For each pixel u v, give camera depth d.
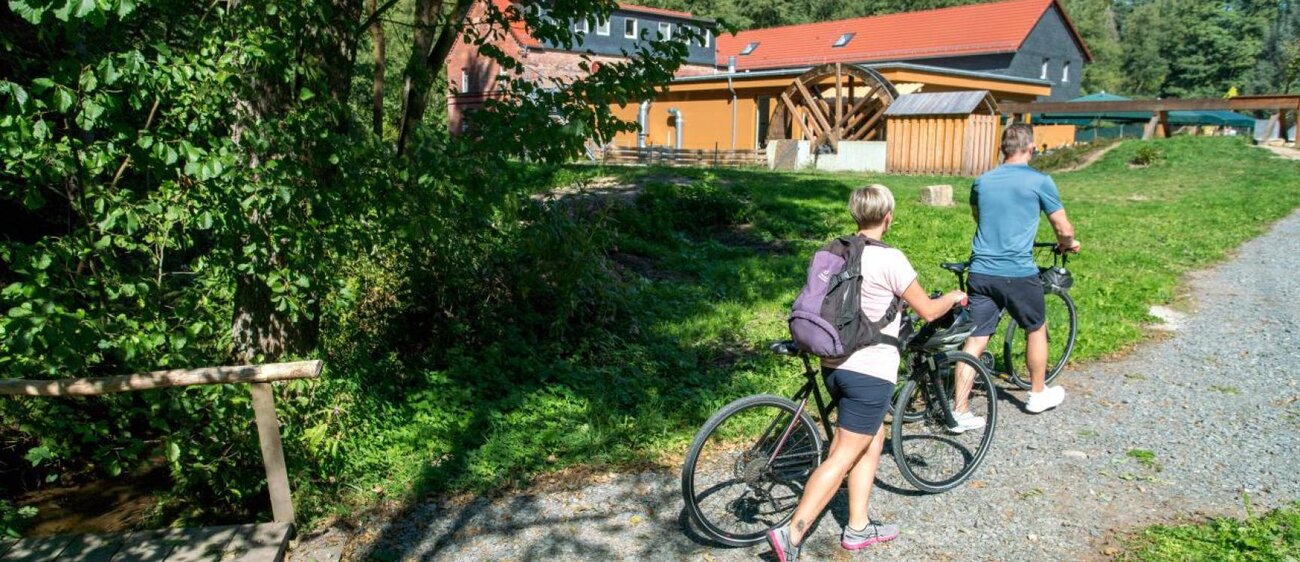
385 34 7.96
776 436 4.35
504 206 6.31
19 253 4.78
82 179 4.95
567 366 7.14
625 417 6.12
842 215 15.12
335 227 5.57
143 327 5.41
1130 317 8.65
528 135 6.34
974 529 4.44
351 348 6.70
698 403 6.40
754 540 4.39
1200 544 4.14
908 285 3.82
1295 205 17.11
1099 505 4.66
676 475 5.23
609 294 8.55
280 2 4.96
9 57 5.07
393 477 5.24
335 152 5.43
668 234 12.70
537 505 4.90
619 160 29.36
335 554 4.42
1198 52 80.50
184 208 4.91
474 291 7.89
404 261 7.64
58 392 4.20
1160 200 18.38
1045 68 43.91
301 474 5.10
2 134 4.34
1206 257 12.14
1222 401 6.24
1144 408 6.12
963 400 5.00
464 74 38.47
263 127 5.06
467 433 5.78
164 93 4.71
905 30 43.75
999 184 5.47
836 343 3.80
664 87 7.12
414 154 5.79
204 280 5.85
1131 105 28.44
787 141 27.61
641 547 4.41
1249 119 42.97
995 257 5.49
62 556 4.19
